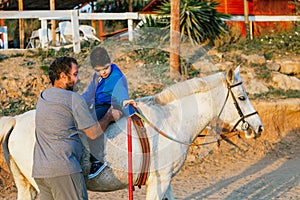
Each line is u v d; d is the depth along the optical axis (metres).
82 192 4.93
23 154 5.28
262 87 13.09
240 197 8.46
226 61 14.00
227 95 5.96
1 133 5.34
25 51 13.09
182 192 8.82
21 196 5.51
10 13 13.27
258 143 11.53
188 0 14.06
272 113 12.10
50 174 4.82
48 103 4.94
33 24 18.80
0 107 10.66
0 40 15.30
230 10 18.83
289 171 10.10
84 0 18.08
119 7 21.45
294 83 13.55
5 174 9.18
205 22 14.55
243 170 10.25
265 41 16.09
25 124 5.37
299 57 15.06
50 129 4.88
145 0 22.20
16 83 11.45
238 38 15.67
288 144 11.73
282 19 17.52
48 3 17.62
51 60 12.76
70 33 14.92
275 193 8.64
